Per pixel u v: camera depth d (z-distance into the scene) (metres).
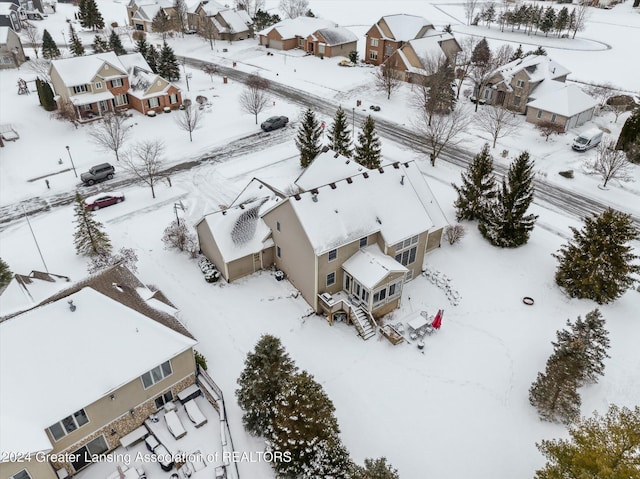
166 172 50.09
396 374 28.52
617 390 27.53
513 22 112.12
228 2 134.88
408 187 34.72
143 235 39.84
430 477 23.39
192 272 35.75
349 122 62.69
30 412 20.91
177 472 23.03
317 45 87.56
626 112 65.69
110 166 48.69
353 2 143.38
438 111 62.34
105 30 103.81
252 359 24.75
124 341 23.70
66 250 38.03
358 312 31.39
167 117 63.66
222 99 69.06
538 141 58.03
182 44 96.12
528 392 27.64
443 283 34.84
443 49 79.69
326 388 27.52
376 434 25.27
